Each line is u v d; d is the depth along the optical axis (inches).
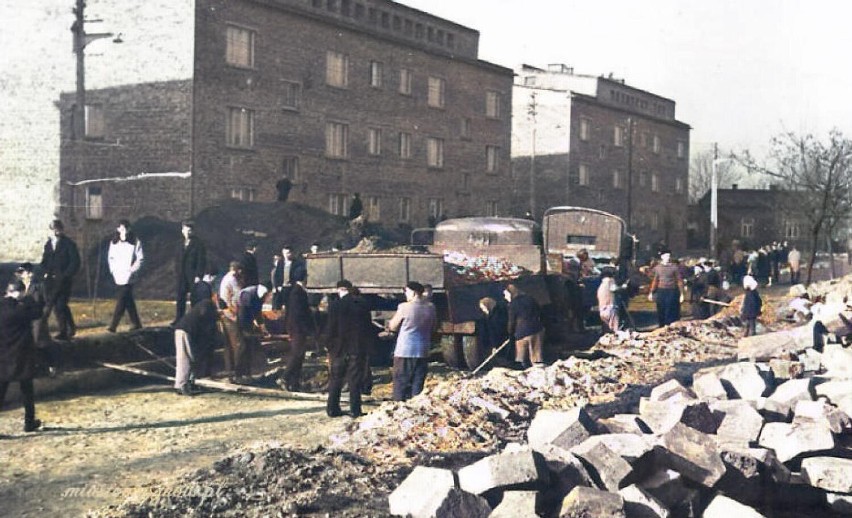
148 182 1301.7
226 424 460.4
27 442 418.6
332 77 1588.3
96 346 595.2
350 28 1606.8
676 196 3097.9
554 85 2696.9
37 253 1380.4
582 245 1164.5
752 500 316.8
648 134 2888.8
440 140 1897.1
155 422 466.3
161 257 1007.6
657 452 302.5
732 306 928.3
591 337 839.7
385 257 614.2
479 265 685.9
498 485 271.7
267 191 1434.5
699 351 655.8
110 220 1320.1
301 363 562.9
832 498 323.3
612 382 510.0
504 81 2103.8
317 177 1552.7
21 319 434.0
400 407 401.4
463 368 645.9
